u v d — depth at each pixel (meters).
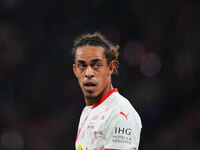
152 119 49.03
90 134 9.62
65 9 60.31
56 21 59.94
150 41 54.16
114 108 9.47
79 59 9.71
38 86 55.12
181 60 51.28
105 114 9.53
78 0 60.12
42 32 59.59
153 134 48.00
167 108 49.59
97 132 9.45
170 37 53.44
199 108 47.47
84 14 59.25
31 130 50.53
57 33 59.09
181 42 52.44
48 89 54.88
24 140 49.94
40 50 58.41
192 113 47.38
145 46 54.22
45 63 57.06
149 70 52.62
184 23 53.72
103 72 9.71
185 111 48.44
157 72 52.28
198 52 51.06
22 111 53.50
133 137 9.12
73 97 52.72
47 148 49.06
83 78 9.68
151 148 46.44
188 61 50.88
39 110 53.56
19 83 55.75
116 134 9.11
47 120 51.97
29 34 59.72
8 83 55.44
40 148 48.97
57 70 56.09
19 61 57.31
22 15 60.91
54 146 49.38
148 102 50.38
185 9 54.72
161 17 55.38
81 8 59.75
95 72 9.62
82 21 58.72
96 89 9.65
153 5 56.66
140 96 50.97
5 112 52.78
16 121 52.12
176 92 50.19
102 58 9.69
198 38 51.94
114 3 58.41
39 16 60.56
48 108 53.53
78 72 9.84
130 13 57.38
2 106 53.41
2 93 54.66
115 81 41.97
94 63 9.62
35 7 61.22
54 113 52.59
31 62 57.53
